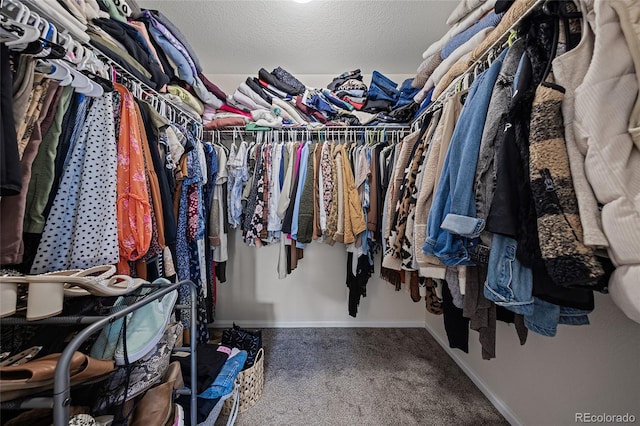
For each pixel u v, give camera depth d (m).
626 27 0.44
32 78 0.57
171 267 1.05
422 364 1.59
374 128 1.79
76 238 0.66
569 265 0.44
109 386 0.59
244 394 1.22
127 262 0.79
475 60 0.93
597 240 0.42
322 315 2.12
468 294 0.77
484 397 1.31
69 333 0.61
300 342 1.85
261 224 1.61
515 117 0.57
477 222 0.62
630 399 0.71
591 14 0.50
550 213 0.47
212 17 1.49
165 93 1.26
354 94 1.86
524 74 0.59
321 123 1.83
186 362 1.06
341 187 1.57
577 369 0.86
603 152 0.43
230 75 2.12
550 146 0.49
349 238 1.53
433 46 1.29
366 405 1.26
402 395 1.33
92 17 0.85
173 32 1.27
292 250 1.69
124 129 0.79
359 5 1.40
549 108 0.50
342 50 1.79
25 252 0.65
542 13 0.58
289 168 1.62
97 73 0.83
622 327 0.73
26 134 0.57
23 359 0.52
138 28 1.09
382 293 2.12
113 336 0.61
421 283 1.16
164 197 0.93
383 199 1.60
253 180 1.66
